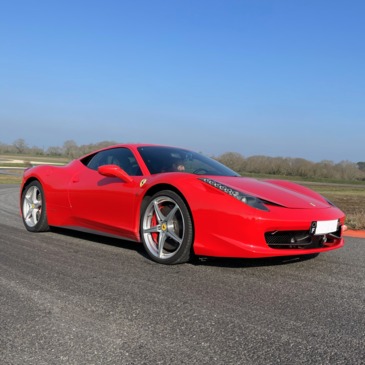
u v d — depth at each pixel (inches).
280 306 103.2
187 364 71.7
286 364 72.2
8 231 212.4
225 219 128.3
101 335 83.7
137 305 101.6
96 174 180.7
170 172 153.7
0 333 84.4
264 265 144.8
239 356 75.0
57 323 89.8
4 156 3627.0
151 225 151.0
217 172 170.6
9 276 125.8
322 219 136.7
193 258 149.7
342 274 137.5
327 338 83.9
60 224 195.9
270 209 130.4
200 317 94.2
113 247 173.3
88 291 112.1
